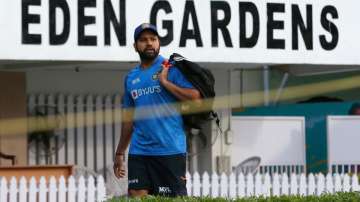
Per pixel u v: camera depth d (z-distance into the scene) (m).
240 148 57.97
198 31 47.09
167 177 30.03
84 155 55.09
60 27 44.59
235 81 58.50
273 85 62.09
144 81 30.03
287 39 48.91
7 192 45.09
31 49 44.16
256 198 28.30
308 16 49.38
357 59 50.34
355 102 60.47
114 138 55.72
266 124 58.56
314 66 55.94
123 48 45.62
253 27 48.19
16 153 52.62
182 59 29.77
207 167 57.34
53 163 54.44
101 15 45.28
